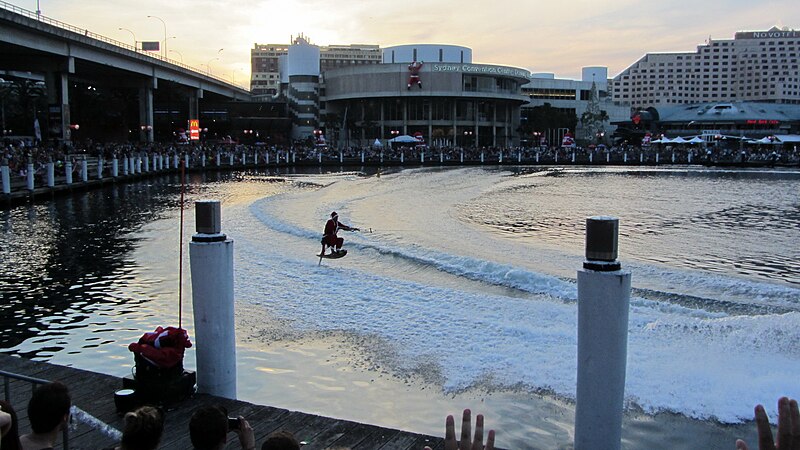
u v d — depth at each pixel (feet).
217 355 23.15
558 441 23.06
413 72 427.74
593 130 492.95
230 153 252.62
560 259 55.57
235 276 49.26
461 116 447.01
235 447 19.77
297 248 61.05
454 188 142.00
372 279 47.70
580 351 17.35
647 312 37.99
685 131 538.06
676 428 23.45
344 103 463.01
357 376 29.35
